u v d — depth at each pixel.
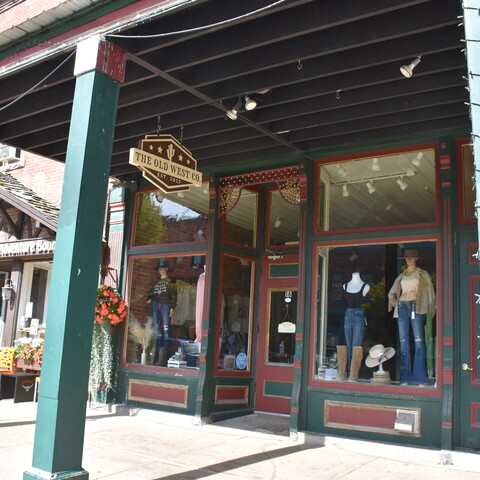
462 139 6.31
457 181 6.26
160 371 8.14
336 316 6.83
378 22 4.70
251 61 5.31
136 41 5.11
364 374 6.54
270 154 7.43
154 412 7.92
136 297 8.70
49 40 5.38
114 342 8.68
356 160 6.98
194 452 5.94
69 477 4.13
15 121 7.52
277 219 8.38
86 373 4.37
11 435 6.41
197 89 5.73
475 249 6.06
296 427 6.66
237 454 5.90
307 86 5.78
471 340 5.94
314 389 6.75
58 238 4.52
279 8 4.28
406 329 6.39
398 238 6.53
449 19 4.40
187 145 7.33
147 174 5.78
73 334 4.32
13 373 9.22
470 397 5.85
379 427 6.31
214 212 7.96
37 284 10.75
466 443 5.79
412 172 6.59
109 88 4.84
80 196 4.47
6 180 10.98
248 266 8.38
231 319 8.07
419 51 4.85
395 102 5.95
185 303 8.11
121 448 5.99
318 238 7.05
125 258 8.89
